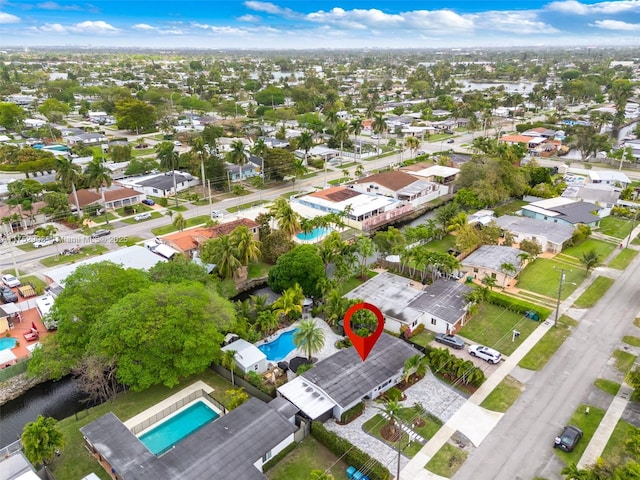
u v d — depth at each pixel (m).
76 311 57.25
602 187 128.88
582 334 69.06
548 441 49.84
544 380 59.44
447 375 60.47
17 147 162.75
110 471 46.34
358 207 115.56
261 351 65.62
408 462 47.41
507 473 45.97
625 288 82.25
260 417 49.78
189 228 108.62
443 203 133.38
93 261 86.19
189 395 57.22
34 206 112.75
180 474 42.84
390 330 70.81
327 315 72.88
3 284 83.69
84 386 56.25
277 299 77.44
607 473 42.06
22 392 60.91
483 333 69.62
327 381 55.69
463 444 49.69
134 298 57.34
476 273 85.38
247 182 146.50
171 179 137.25
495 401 55.88
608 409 54.28
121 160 162.12
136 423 52.88
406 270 89.25
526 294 80.44
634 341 67.19
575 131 187.00
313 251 79.81
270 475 46.09
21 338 69.12
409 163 164.38
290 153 147.50
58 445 46.59
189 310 57.44
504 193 121.69
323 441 49.59
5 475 43.03
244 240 85.31
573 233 99.56
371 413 54.28
